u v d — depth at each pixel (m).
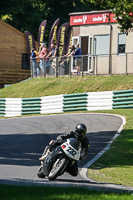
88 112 53.62
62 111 56.59
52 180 21.83
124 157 29.81
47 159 21.25
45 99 58.91
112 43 66.69
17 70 92.75
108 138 36.62
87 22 69.38
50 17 120.00
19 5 111.44
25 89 67.75
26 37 92.56
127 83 59.06
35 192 16.44
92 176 24.45
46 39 121.25
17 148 32.78
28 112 59.22
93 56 65.06
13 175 23.27
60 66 68.25
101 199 15.67
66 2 118.69
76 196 15.88
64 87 64.06
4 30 91.62
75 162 21.28
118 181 23.53
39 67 71.19
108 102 54.03
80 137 21.03
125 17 50.44
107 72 63.91
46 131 40.91
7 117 60.19
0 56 91.19
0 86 91.00
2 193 16.00
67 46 80.81
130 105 52.59
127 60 61.97
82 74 65.88
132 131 38.59
